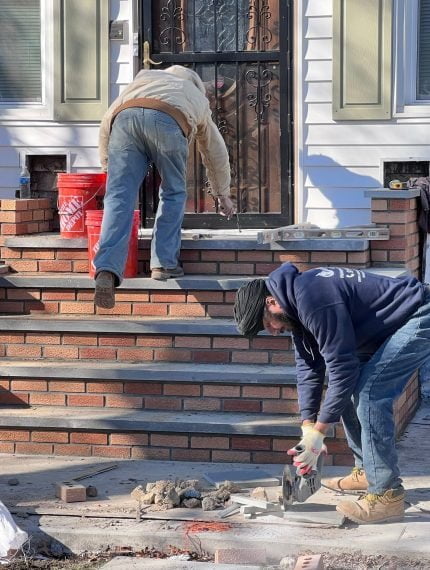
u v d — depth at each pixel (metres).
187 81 6.41
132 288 6.29
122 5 7.79
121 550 4.69
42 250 6.66
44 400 6.11
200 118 6.39
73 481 5.38
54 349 6.26
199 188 7.91
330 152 7.59
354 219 7.60
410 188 6.71
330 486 5.23
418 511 4.92
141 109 6.16
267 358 6.03
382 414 4.73
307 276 4.57
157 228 6.25
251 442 5.74
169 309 6.29
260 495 5.04
